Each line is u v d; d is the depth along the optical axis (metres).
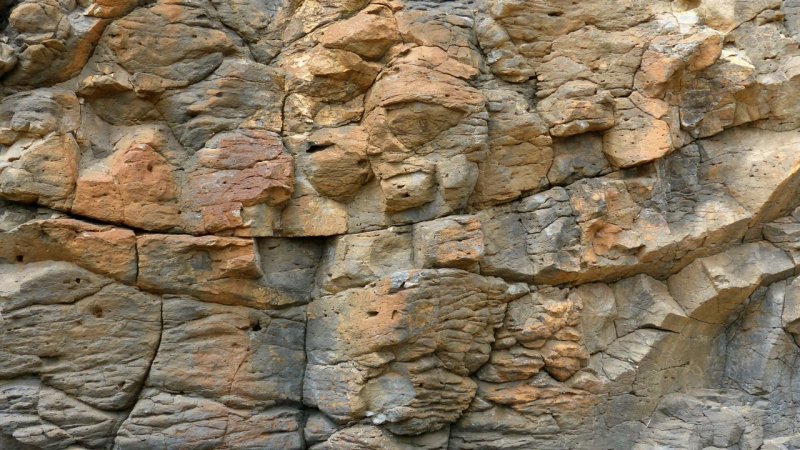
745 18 7.76
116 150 7.00
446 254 6.80
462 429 7.27
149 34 7.06
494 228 7.33
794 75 7.60
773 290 7.83
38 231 6.56
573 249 7.29
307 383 7.22
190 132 7.09
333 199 7.30
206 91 7.14
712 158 7.76
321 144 7.25
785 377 7.81
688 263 7.76
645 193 7.45
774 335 7.75
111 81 6.93
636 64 7.48
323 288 7.25
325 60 7.27
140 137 6.98
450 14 7.49
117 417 6.78
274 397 7.12
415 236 7.04
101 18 6.95
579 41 7.54
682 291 7.73
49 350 6.59
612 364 7.49
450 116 6.94
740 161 7.68
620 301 7.66
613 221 7.41
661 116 7.39
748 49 7.75
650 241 7.38
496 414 7.26
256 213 7.00
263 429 7.02
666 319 7.51
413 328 6.68
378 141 7.02
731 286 7.54
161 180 6.91
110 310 6.77
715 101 7.62
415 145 6.98
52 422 6.58
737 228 7.60
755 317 7.90
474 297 6.95
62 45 6.80
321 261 7.47
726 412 7.48
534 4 7.52
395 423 6.84
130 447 6.72
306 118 7.36
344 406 6.88
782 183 7.44
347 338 6.96
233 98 7.19
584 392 7.30
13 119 6.61
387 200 7.04
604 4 7.58
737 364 7.92
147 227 6.87
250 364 7.07
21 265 6.70
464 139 6.96
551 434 7.27
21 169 6.54
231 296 7.06
